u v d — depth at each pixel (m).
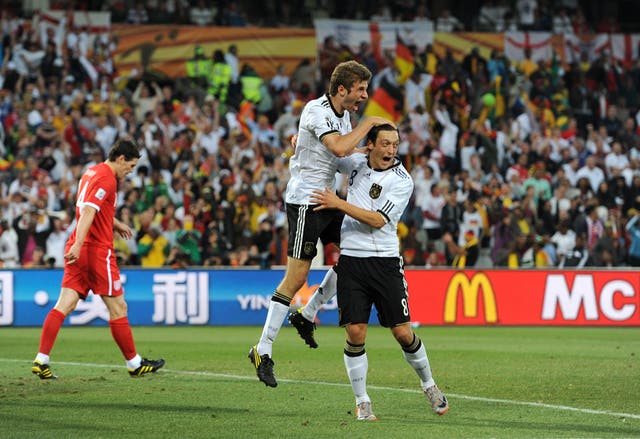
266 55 55.94
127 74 53.25
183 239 43.28
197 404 16.97
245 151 49.28
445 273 38.97
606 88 57.84
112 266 20.38
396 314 15.27
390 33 57.53
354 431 14.15
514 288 38.91
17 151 47.22
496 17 60.47
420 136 52.56
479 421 15.22
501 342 31.27
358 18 59.09
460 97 54.41
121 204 44.09
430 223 46.91
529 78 57.44
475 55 56.75
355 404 17.09
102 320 37.53
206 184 45.81
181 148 48.12
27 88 49.41
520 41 58.34
